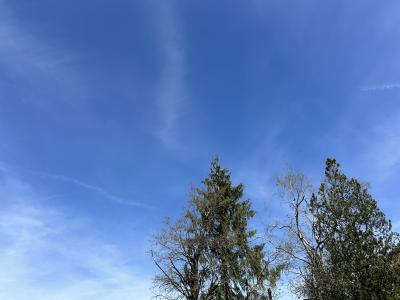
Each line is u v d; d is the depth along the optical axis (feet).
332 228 68.18
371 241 63.87
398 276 60.49
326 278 66.13
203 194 132.87
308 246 92.73
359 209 67.10
